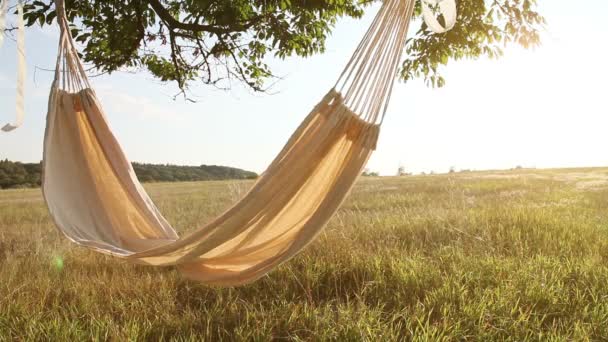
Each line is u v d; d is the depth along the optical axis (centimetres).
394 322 378
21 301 427
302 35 770
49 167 378
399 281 454
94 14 698
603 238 629
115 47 733
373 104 284
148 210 406
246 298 449
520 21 645
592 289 423
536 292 415
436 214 827
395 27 279
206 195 2194
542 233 653
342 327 353
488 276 459
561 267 486
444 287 419
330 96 279
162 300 440
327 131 277
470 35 680
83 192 396
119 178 405
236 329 358
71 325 366
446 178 3406
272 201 287
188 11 758
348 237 636
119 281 498
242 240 319
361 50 280
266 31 725
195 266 344
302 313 394
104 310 420
